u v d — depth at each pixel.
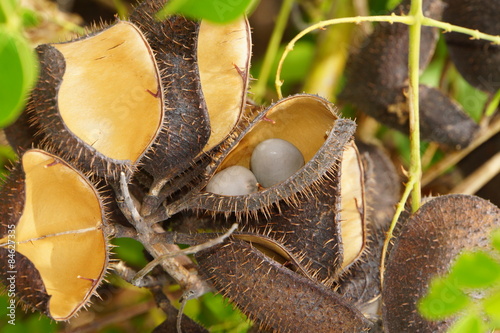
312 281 0.54
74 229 0.54
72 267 0.54
